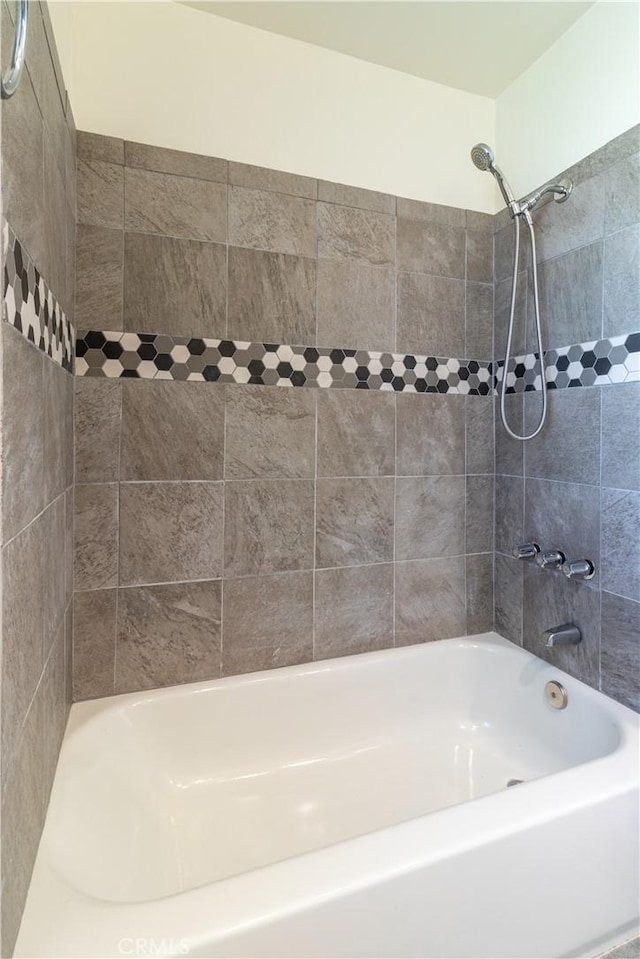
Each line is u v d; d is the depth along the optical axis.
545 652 1.66
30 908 0.75
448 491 1.82
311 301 1.60
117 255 1.38
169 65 1.44
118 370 1.40
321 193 1.60
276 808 1.42
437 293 1.78
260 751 1.54
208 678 1.53
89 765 1.19
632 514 1.36
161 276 1.43
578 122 1.52
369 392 1.69
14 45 0.64
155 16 1.43
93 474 1.39
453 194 1.80
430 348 1.77
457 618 1.86
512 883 0.94
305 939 0.78
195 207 1.46
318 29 1.54
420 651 1.75
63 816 0.98
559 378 1.59
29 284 0.81
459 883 0.89
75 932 0.71
